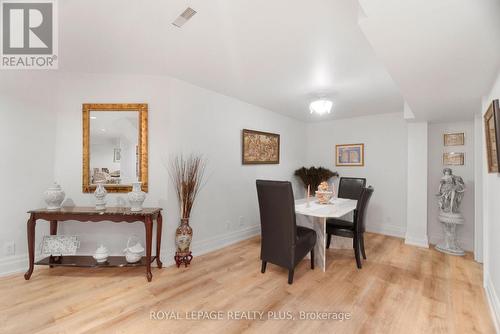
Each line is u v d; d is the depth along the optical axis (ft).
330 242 11.43
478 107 9.02
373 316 6.11
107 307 6.34
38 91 8.60
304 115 15.30
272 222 8.11
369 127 14.89
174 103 9.36
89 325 5.62
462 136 11.75
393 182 13.97
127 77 9.02
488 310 6.40
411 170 12.12
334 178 16.26
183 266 9.04
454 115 10.44
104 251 8.19
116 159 8.97
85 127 8.84
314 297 6.97
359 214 9.21
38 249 8.64
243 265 9.22
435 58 5.16
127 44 6.82
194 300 6.73
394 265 9.39
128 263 8.09
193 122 10.07
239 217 12.37
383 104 12.34
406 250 11.18
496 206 6.32
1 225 8.01
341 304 6.63
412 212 12.09
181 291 7.21
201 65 8.16
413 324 5.80
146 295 6.95
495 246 6.46
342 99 11.53
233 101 11.88
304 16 5.38
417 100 8.16
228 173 11.73
